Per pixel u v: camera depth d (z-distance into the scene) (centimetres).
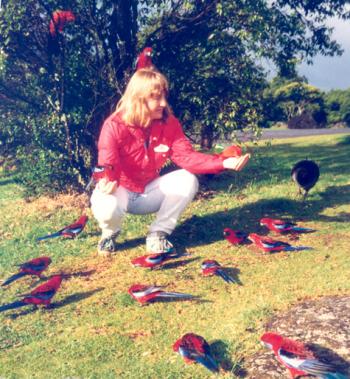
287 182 493
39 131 447
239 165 269
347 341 185
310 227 345
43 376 187
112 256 314
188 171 294
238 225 362
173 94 441
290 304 223
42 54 456
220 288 255
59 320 234
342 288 236
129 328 221
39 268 268
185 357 173
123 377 182
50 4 420
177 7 425
